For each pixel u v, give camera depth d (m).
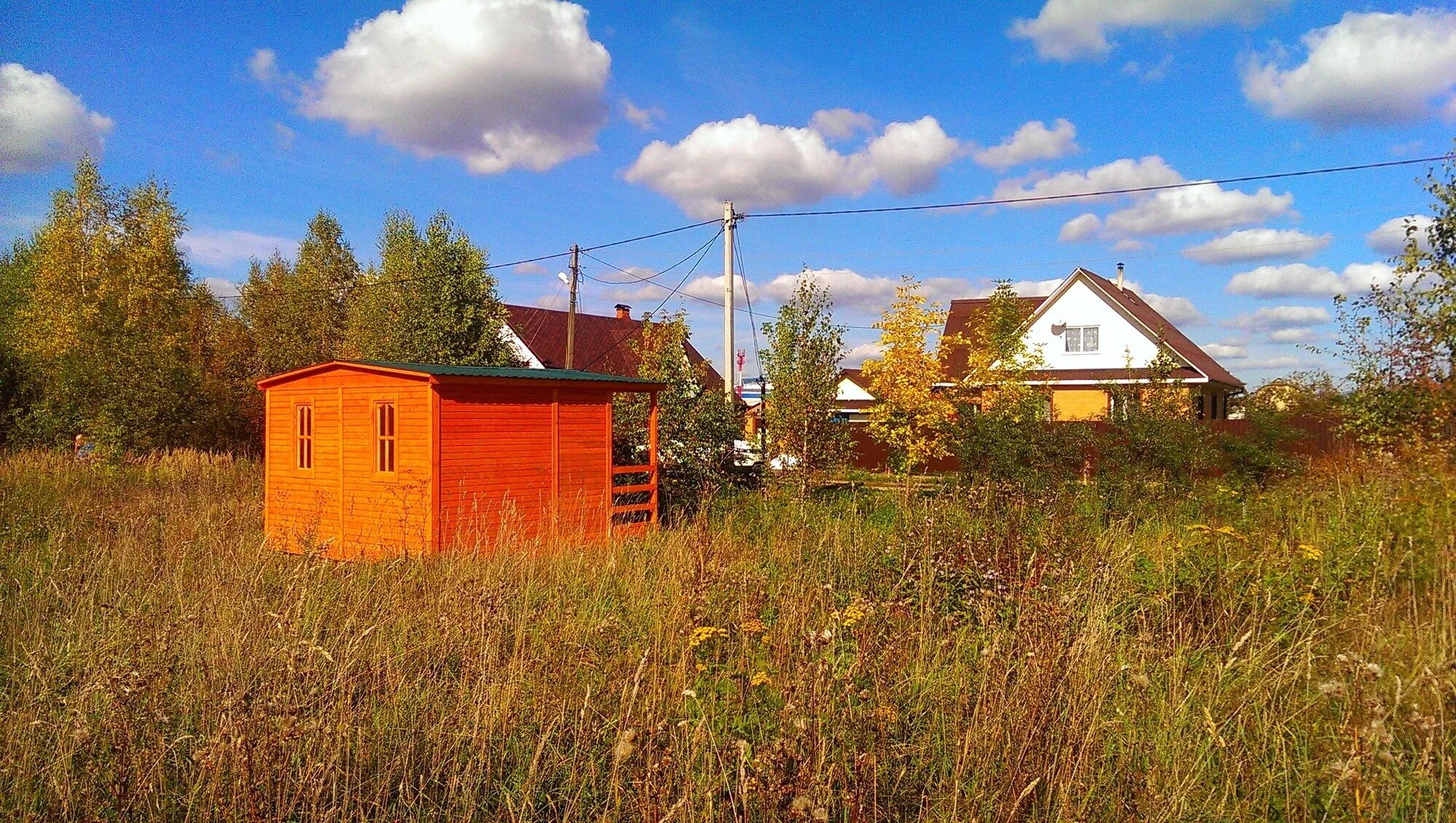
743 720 4.56
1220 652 5.15
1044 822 3.45
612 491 12.36
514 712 4.63
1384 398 10.79
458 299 24.91
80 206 26.11
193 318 29.11
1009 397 16.05
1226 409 34.78
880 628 5.30
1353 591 5.93
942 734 4.24
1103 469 11.95
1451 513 7.09
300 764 3.73
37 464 18.48
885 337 19.16
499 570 7.32
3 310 29.06
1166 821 3.52
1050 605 4.70
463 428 10.68
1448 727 3.95
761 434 15.44
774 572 8.13
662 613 6.27
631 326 42.44
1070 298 30.39
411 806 3.75
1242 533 7.98
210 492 16.58
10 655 5.77
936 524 8.11
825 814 2.89
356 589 6.91
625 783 3.86
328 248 35.56
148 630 5.32
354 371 11.28
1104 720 4.13
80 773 3.84
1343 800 3.65
